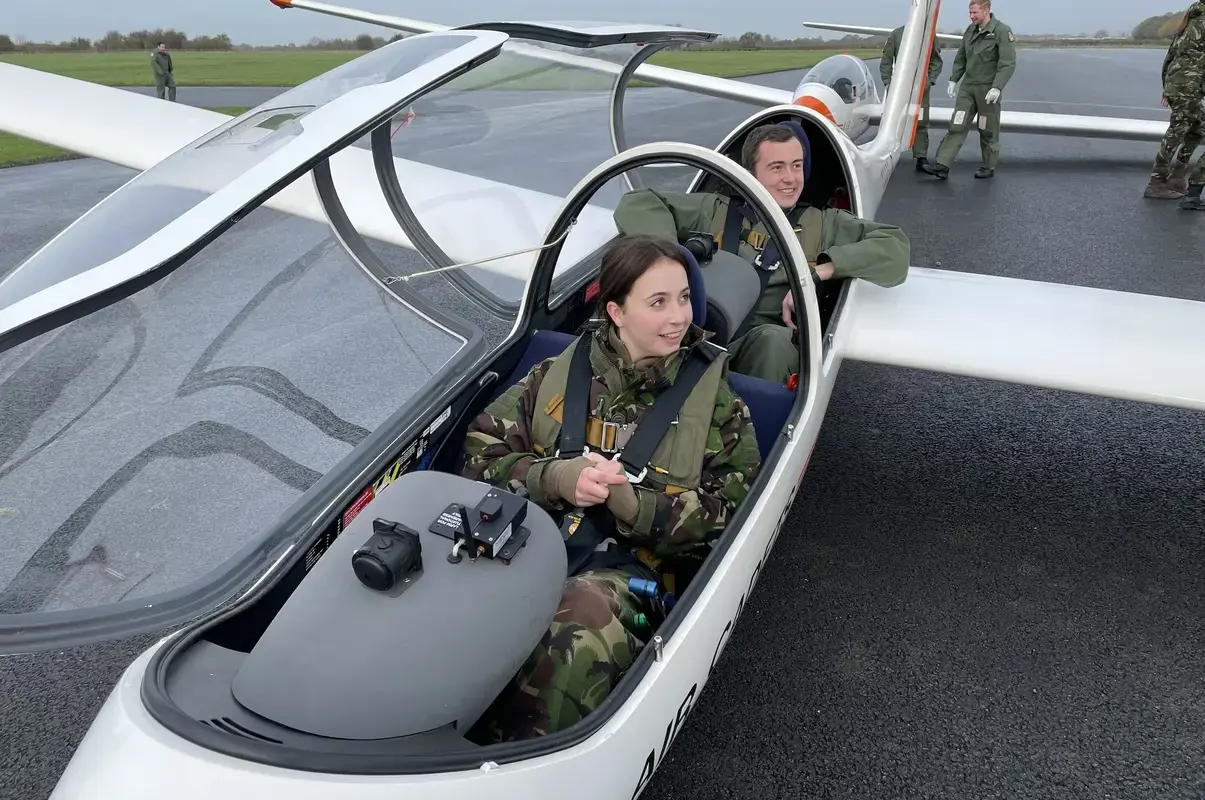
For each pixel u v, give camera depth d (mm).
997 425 3430
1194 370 2555
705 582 1556
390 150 2867
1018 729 2008
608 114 4379
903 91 5414
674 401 1786
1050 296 3064
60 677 2215
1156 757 1929
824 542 2723
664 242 1769
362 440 2225
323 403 2312
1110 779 1872
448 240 3186
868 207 4168
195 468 2307
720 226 2795
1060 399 3617
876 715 2051
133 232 1584
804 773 1891
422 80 1999
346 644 1174
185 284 2045
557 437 1844
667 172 4180
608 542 1731
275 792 1035
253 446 2285
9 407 2174
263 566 1943
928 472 3109
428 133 3557
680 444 1760
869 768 1902
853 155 3766
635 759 1337
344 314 2482
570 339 2393
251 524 2207
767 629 2344
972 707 2072
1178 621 2363
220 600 1863
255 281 2201
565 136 4168
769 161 2762
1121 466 3131
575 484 1639
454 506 1377
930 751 1946
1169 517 2828
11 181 7770
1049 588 2500
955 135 7648
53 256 1589
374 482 1820
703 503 1709
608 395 1819
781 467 1876
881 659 2230
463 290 2926
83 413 2227
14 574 2029
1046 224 6184
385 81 2014
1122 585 2512
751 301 2402
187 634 1360
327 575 1276
